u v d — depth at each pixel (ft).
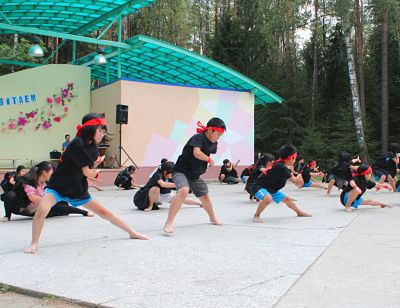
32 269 11.09
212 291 9.20
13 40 83.61
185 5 107.04
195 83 61.87
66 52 88.58
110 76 64.03
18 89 45.98
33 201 19.52
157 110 49.42
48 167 19.72
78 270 10.96
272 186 19.39
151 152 48.85
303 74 86.12
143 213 22.86
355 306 8.28
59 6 47.73
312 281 9.89
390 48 86.22
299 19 78.02
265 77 85.35
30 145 46.52
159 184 23.54
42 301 9.07
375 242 14.34
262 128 84.84
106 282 9.91
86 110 49.67
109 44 47.29
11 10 46.85
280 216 21.18
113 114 48.49
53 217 21.13
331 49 88.17
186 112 51.44
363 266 11.19
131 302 8.57
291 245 13.91
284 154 19.19
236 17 89.25
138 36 46.34
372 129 76.59
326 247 13.56
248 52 85.30
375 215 21.21
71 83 48.60
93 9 48.85
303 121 84.79
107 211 14.61
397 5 67.31
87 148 12.77
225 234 16.01
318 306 8.27
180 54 50.47
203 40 112.27
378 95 82.17
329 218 20.27
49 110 47.42
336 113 82.33
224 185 44.32
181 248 13.47
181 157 16.67
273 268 11.03
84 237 15.67
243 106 55.83
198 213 22.52
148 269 10.99
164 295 8.97
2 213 23.45
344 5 63.41
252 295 8.92
